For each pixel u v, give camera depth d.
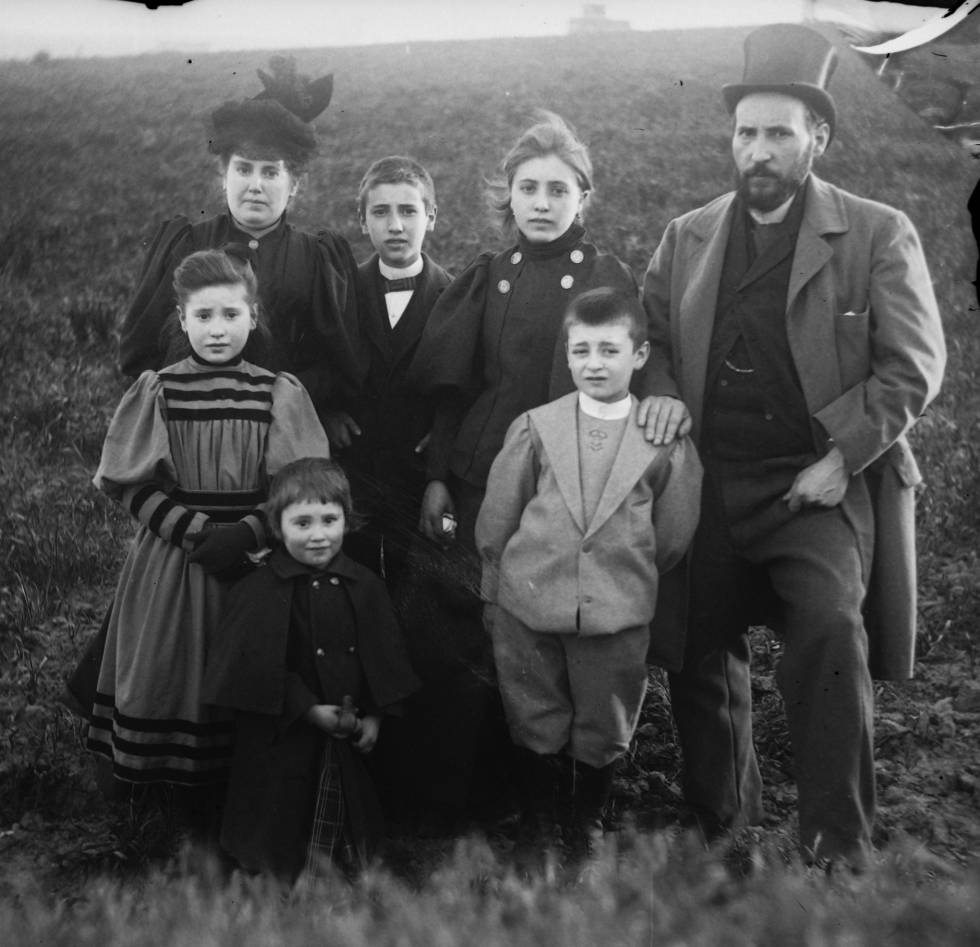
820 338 3.13
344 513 3.28
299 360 3.59
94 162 3.92
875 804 3.23
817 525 3.15
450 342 3.49
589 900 2.68
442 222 4.10
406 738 3.48
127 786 3.41
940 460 5.09
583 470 3.21
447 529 3.52
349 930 2.54
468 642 3.46
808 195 3.20
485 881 3.01
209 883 2.98
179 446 3.28
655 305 3.43
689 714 3.43
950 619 4.54
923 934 2.50
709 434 3.28
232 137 3.48
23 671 4.21
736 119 3.17
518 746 3.41
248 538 3.22
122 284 3.93
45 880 3.13
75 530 4.76
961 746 3.89
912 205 3.96
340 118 4.09
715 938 2.50
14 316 4.05
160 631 3.21
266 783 3.12
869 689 3.06
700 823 3.39
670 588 3.31
